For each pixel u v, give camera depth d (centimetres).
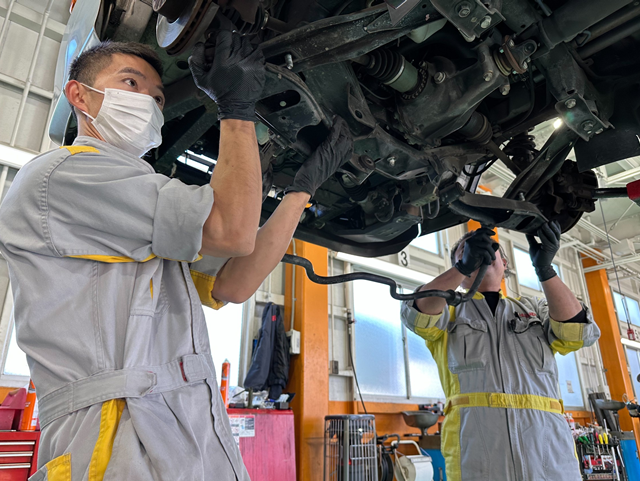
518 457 151
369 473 373
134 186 66
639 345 926
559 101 118
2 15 357
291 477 344
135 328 63
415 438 500
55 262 66
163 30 86
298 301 461
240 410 334
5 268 319
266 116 98
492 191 728
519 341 174
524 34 107
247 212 69
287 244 91
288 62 89
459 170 137
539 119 135
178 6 77
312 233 167
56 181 66
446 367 182
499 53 109
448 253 661
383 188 146
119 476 53
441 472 439
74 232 66
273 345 416
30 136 348
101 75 84
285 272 485
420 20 91
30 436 232
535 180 143
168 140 128
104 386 59
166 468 56
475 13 85
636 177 656
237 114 77
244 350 423
